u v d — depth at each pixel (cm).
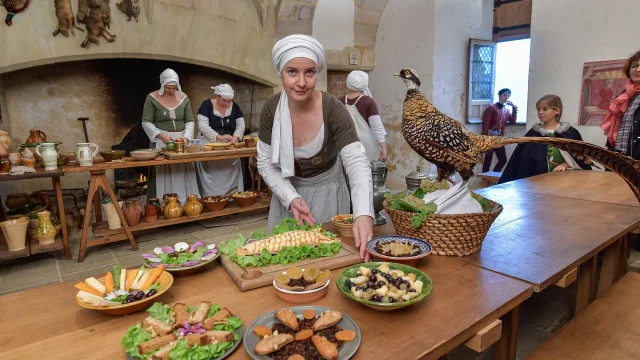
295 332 96
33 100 481
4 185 454
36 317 108
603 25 415
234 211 435
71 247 381
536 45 468
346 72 652
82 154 336
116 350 93
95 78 512
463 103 618
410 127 145
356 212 151
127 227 365
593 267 214
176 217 400
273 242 140
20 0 374
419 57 584
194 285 125
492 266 137
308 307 105
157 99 421
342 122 170
